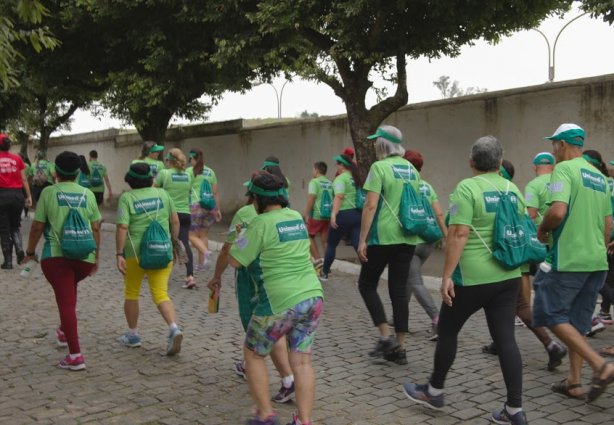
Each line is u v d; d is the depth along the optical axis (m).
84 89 18.27
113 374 5.62
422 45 11.37
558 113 11.41
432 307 6.57
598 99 10.84
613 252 6.12
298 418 4.10
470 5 10.39
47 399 5.02
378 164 5.73
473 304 4.35
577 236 4.66
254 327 4.09
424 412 4.71
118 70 16.81
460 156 12.96
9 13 6.58
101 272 10.57
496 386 5.21
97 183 17.08
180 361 5.98
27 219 18.31
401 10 10.52
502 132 12.27
